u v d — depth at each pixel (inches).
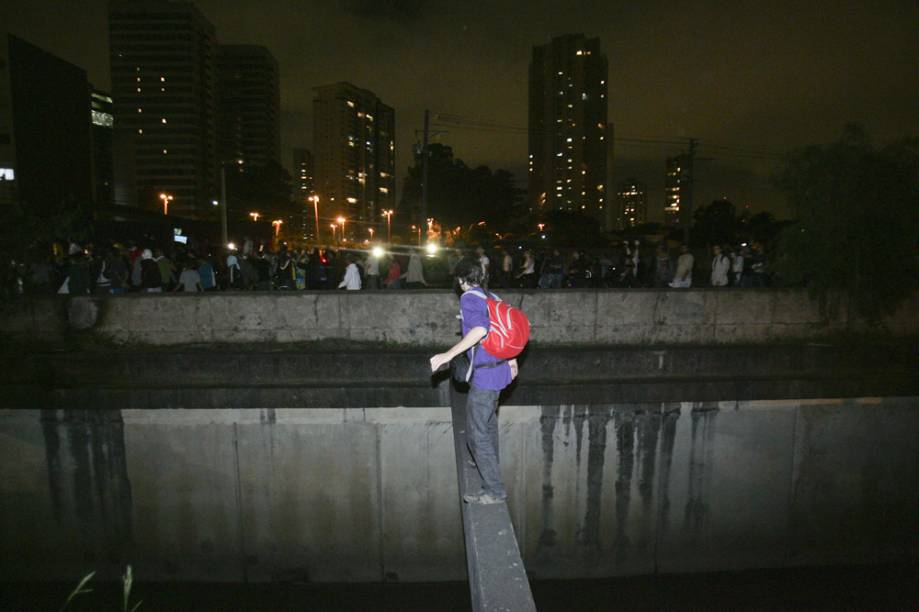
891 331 366.9
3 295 339.9
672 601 308.2
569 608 302.8
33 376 323.6
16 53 1369.3
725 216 1807.3
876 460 332.5
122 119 4480.8
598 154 6697.8
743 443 325.4
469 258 162.2
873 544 338.3
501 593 112.9
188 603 308.0
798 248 366.3
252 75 5620.1
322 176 7440.9
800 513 333.1
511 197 2439.7
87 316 344.8
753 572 331.9
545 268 592.4
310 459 314.8
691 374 337.7
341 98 7342.5
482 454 155.0
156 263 457.4
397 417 313.7
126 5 4443.9
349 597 311.4
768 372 340.5
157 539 319.6
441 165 2455.7
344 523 318.3
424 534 319.0
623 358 334.6
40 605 311.0
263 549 319.3
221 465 314.7
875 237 353.4
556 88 6673.2
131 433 313.1
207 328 346.0
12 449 315.9
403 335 345.7
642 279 685.3
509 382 161.2
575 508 323.0
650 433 320.2
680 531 328.2
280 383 323.9
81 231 371.6
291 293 346.0
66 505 318.3
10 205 344.5
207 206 4699.8
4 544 322.3
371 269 646.5
